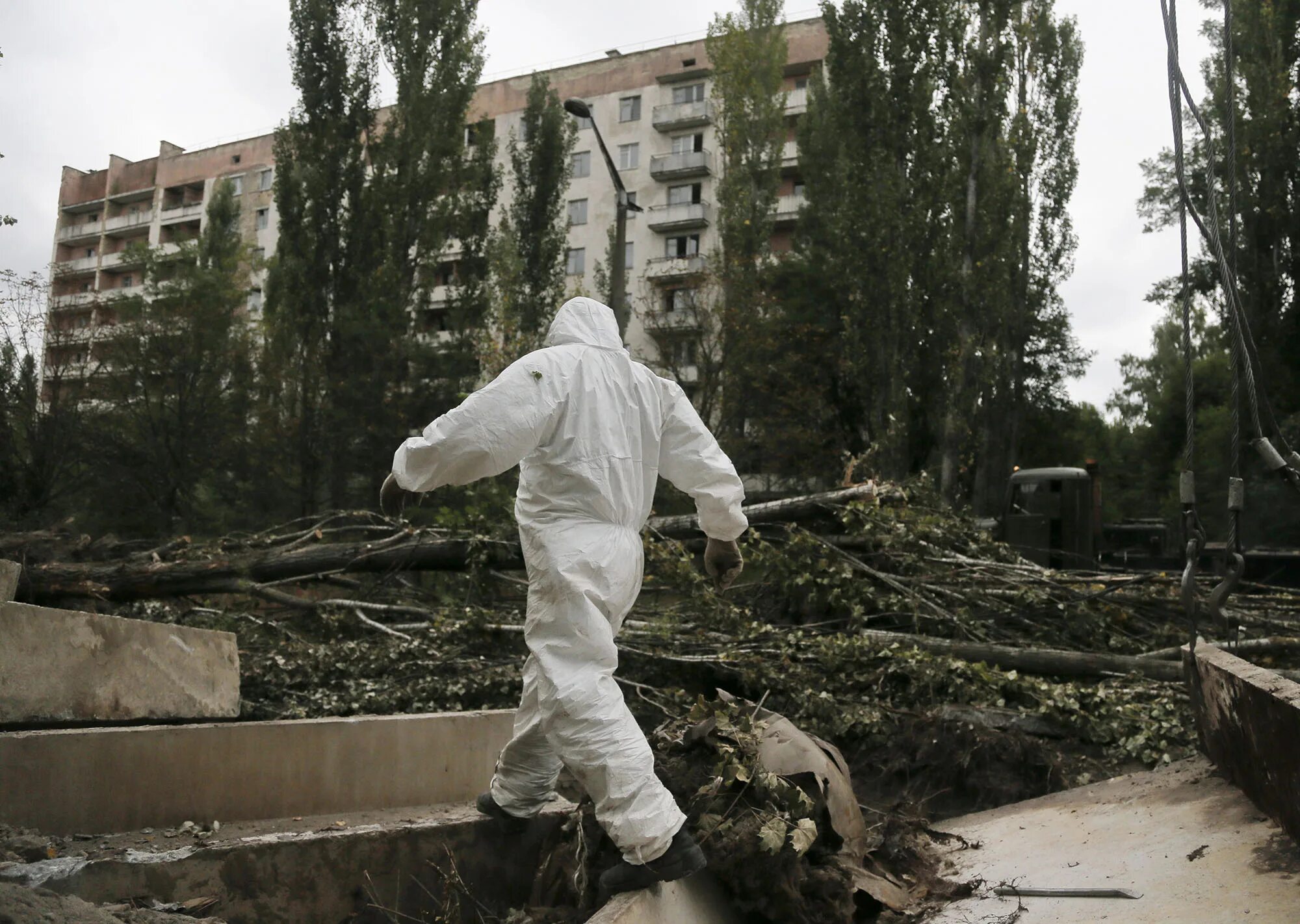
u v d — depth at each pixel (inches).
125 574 307.9
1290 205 989.8
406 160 1042.7
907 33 994.7
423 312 1056.2
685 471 130.0
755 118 1288.1
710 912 122.0
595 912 116.1
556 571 116.1
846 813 142.7
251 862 124.3
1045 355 1330.0
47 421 717.9
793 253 1283.2
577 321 129.3
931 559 319.6
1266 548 669.3
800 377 1109.1
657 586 309.6
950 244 977.5
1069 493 572.1
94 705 152.4
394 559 323.9
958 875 150.1
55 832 136.2
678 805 127.0
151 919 102.3
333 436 935.0
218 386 940.6
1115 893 123.0
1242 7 1003.3
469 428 113.3
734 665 267.3
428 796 171.2
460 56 1074.1
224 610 317.7
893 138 995.3
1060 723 224.1
